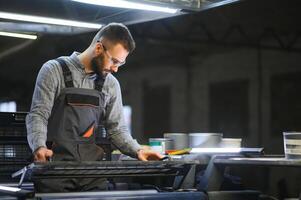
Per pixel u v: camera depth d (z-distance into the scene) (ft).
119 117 7.86
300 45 19.72
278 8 19.84
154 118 23.94
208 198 7.10
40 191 6.75
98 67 7.29
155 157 7.40
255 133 21.45
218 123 22.39
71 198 6.18
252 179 17.75
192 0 8.37
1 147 8.20
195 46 22.29
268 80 20.89
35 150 6.58
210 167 7.38
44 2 10.00
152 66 23.44
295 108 20.24
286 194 17.47
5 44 22.16
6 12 9.29
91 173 6.59
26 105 22.59
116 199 6.31
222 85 22.15
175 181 7.59
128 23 9.58
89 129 7.21
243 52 21.38
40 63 22.00
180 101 23.24
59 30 10.96
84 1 8.06
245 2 20.24
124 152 7.78
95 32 11.16
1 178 8.14
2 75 22.52
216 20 21.25
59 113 7.10
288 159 6.60
